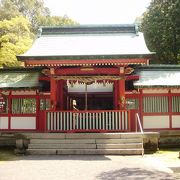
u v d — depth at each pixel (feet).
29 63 59.31
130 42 66.74
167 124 66.49
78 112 60.34
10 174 37.60
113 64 60.03
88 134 56.34
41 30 71.15
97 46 64.85
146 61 59.06
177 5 109.29
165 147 64.28
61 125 60.34
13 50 100.53
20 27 113.70
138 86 64.08
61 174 37.22
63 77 62.23
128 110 60.08
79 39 69.05
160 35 113.39
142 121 66.28
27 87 64.69
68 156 51.44
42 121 62.75
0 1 159.63
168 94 67.05
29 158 49.88
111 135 56.03
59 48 64.28
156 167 41.91
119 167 41.65
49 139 56.08
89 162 45.60
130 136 55.93
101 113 60.13
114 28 71.77
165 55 116.57
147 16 119.65
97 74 62.28
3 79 68.13
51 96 61.93
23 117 67.10
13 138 65.87
